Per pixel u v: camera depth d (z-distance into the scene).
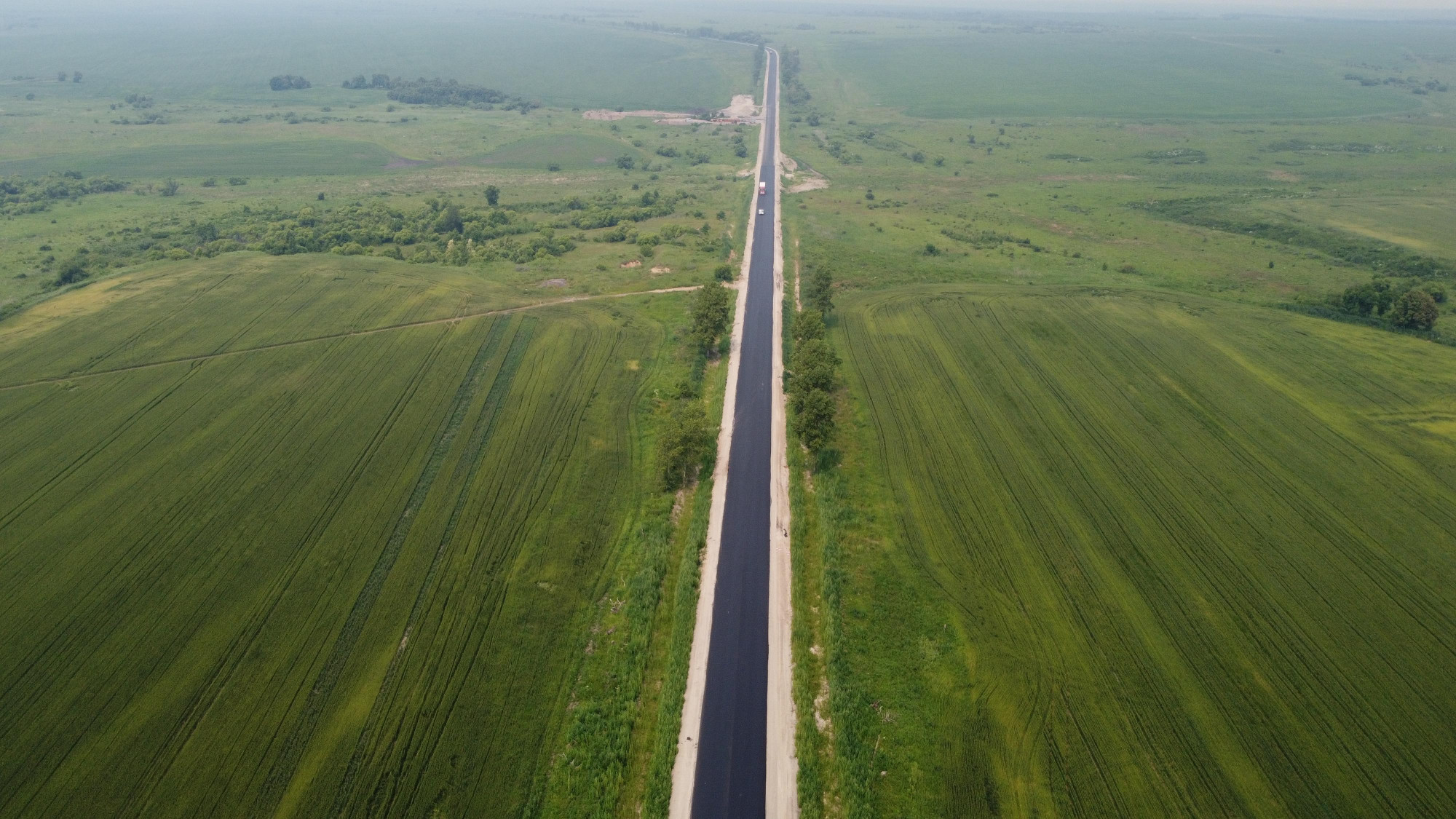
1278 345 96.19
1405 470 72.69
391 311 103.88
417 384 86.88
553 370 91.12
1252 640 54.84
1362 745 47.50
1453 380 87.31
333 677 51.53
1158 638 55.03
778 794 45.50
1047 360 93.62
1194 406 83.31
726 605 58.59
